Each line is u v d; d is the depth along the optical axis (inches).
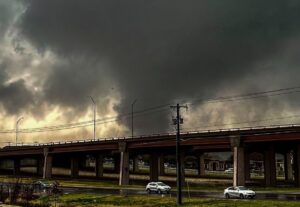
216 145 4557.1
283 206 2151.8
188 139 4594.0
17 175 7081.7
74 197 3090.6
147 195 3181.6
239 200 2605.8
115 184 5027.1
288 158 6269.7
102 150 5595.5
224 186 4520.2
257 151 5270.7
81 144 5757.9
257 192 3373.5
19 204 2694.4
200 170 7091.5
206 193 3412.9
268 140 3981.3
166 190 3412.9
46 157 6230.3
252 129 4111.7
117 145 5275.6
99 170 6919.3
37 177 6437.0
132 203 2655.0
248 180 5467.5
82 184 4852.4
